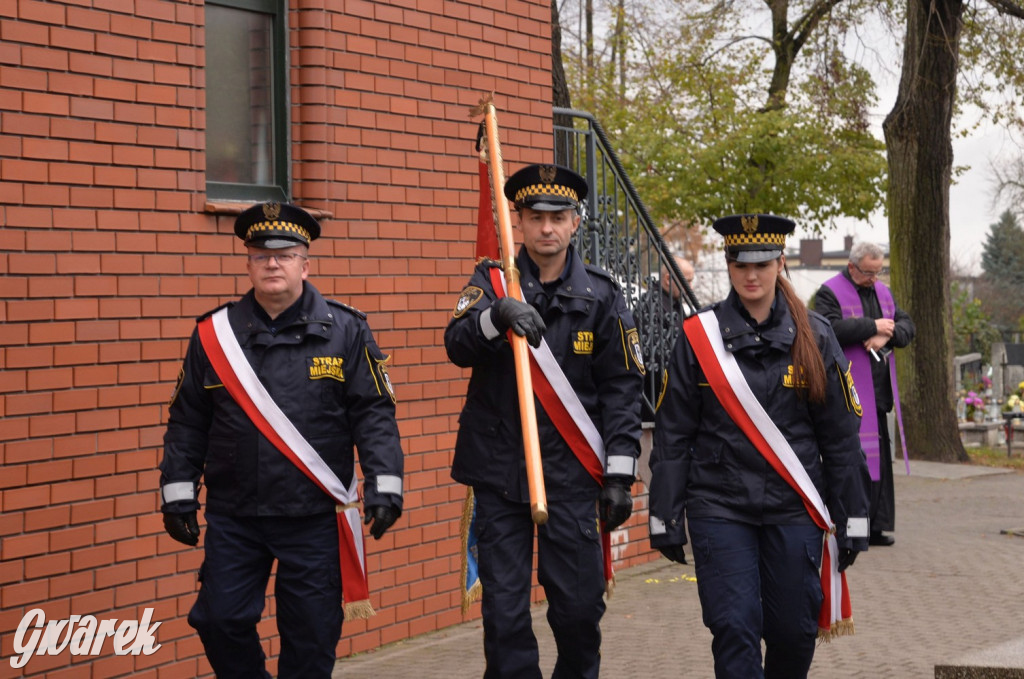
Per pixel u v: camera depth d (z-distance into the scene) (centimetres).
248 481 442
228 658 455
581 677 482
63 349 509
